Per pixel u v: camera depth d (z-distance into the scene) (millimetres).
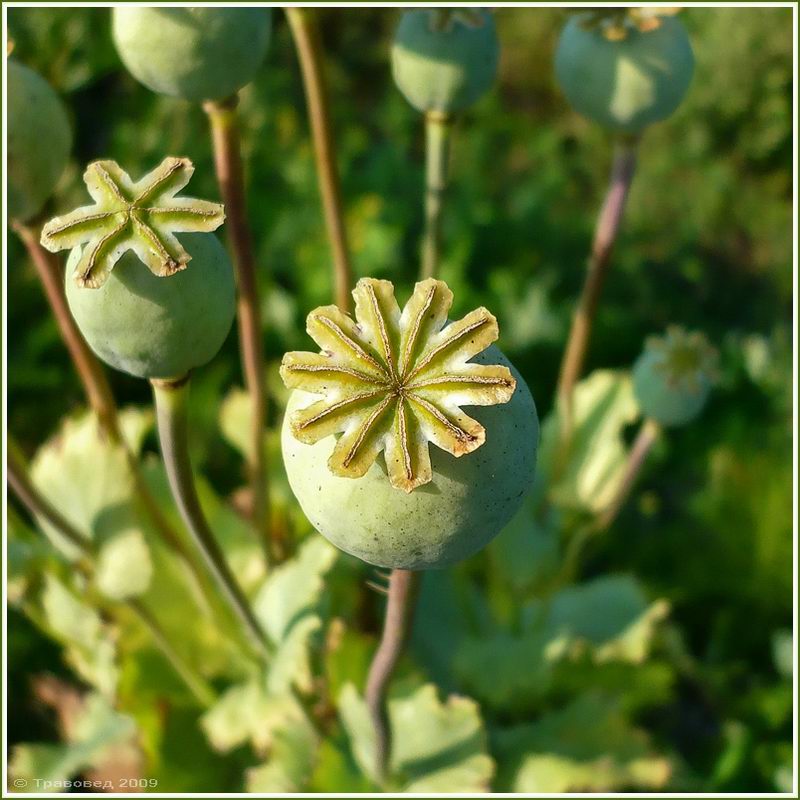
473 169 974
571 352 519
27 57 775
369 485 350
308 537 541
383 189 941
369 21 1155
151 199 374
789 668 617
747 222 988
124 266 375
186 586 524
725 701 645
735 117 1011
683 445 805
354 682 506
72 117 898
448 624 555
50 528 491
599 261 496
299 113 1032
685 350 497
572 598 561
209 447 732
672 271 944
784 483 676
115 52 843
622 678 544
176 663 503
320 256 836
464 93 453
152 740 513
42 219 421
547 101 1119
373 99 1104
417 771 492
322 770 494
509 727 539
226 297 386
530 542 560
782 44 990
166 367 388
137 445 528
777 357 831
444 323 353
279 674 480
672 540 719
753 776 584
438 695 526
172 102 875
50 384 740
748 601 676
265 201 897
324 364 350
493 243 911
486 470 350
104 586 480
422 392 349
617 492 531
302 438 347
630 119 454
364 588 523
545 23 1114
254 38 415
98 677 508
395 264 847
